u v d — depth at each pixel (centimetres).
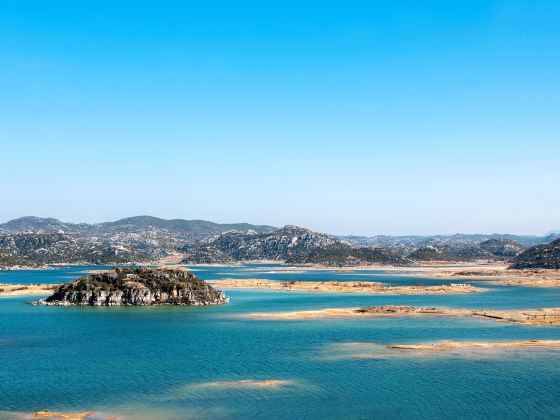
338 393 8275
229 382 8875
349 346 11725
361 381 8900
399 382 8819
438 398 8025
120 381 8962
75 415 7344
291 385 8688
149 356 10825
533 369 9588
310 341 12350
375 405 7738
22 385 8756
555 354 10762
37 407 7688
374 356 10681
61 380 9044
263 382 8862
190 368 9800
